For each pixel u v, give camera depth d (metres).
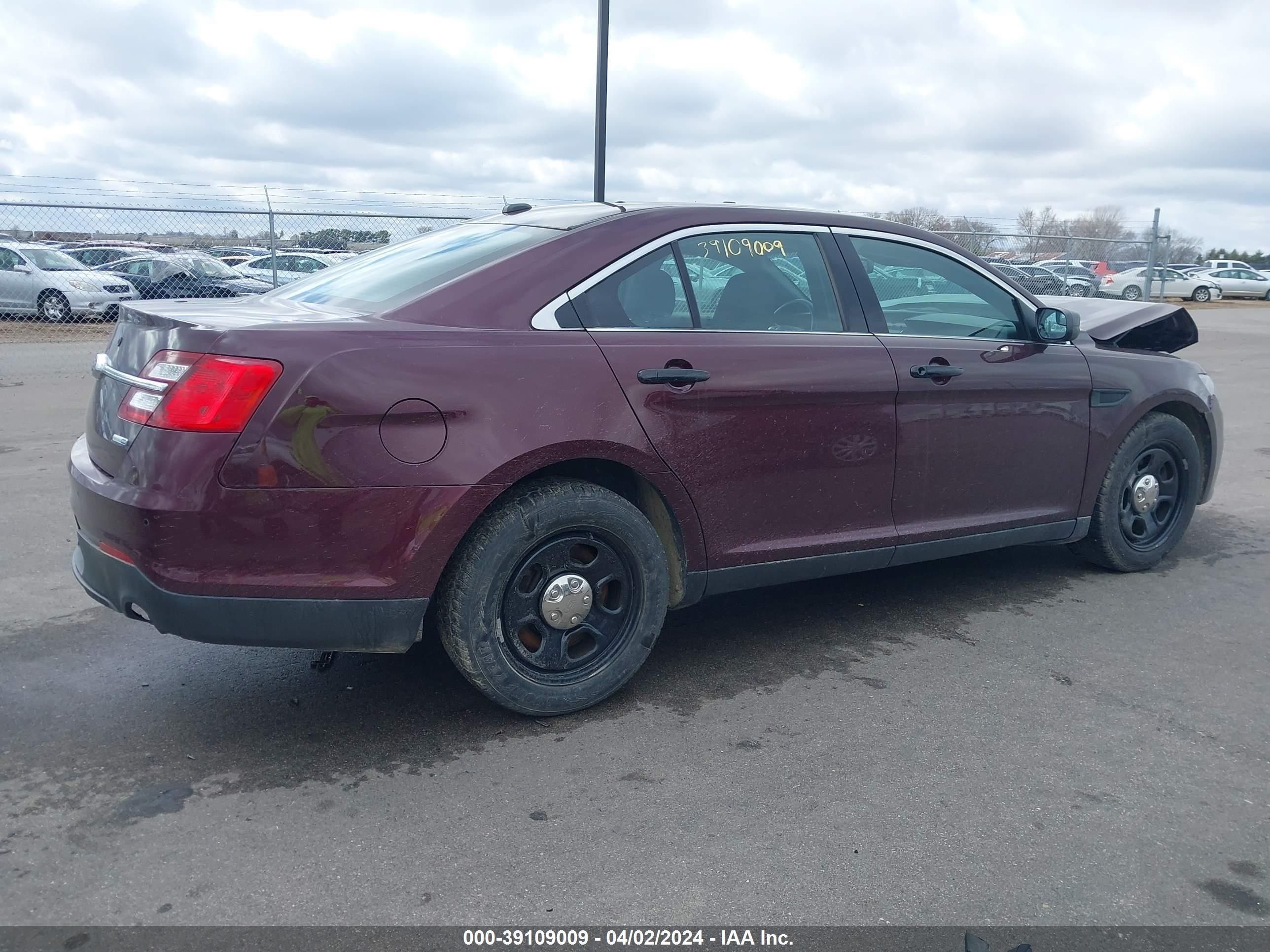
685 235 3.62
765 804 2.91
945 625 4.35
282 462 2.83
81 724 3.31
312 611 2.94
